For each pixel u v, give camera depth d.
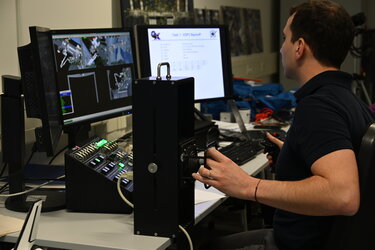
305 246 1.39
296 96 1.41
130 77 2.10
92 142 1.70
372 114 1.43
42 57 1.52
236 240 1.69
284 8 5.23
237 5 4.43
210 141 2.29
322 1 1.40
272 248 1.47
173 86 1.30
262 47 5.04
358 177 1.19
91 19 2.47
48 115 1.52
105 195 1.53
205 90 2.50
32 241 1.20
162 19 3.02
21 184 1.62
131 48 2.11
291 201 1.22
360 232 1.25
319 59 1.40
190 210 1.43
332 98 1.28
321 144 1.20
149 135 1.34
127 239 1.35
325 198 1.16
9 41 1.99
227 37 2.56
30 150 2.05
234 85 3.52
